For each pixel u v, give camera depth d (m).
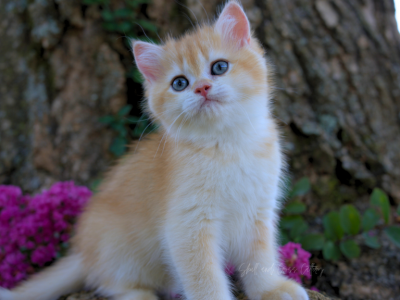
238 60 0.35
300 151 0.52
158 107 0.37
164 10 0.55
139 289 0.37
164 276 0.38
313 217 0.50
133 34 0.54
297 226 0.45
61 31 0.53
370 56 0.53
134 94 0.55
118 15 0.53
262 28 0.53
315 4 0.53
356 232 0.44
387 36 0.54
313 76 0.52
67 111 0.53
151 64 0.38
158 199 0.35
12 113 0.53
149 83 0.38
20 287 0.39
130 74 0.54
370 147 0.51
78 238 0.40
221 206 0.34
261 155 0.35
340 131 0.52
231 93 0.34
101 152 0.53
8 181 0.51
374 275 0.43
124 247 0.37
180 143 0.35
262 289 0.35
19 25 0.54
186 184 0.34
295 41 0.53
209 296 0.33
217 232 0.35
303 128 0.51
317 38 0.53
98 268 0.38
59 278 0.39
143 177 0.37
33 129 0.52
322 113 0.52
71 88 0.53
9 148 0.52
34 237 0.43
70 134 0.52
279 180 0.38
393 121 0.52
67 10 0.53
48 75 0.53
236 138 0.35
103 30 0.54
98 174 0.52
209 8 0.54
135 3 0.53
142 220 0.36
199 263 0.33
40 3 0.52
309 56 0.52
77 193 0.46
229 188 0.34
